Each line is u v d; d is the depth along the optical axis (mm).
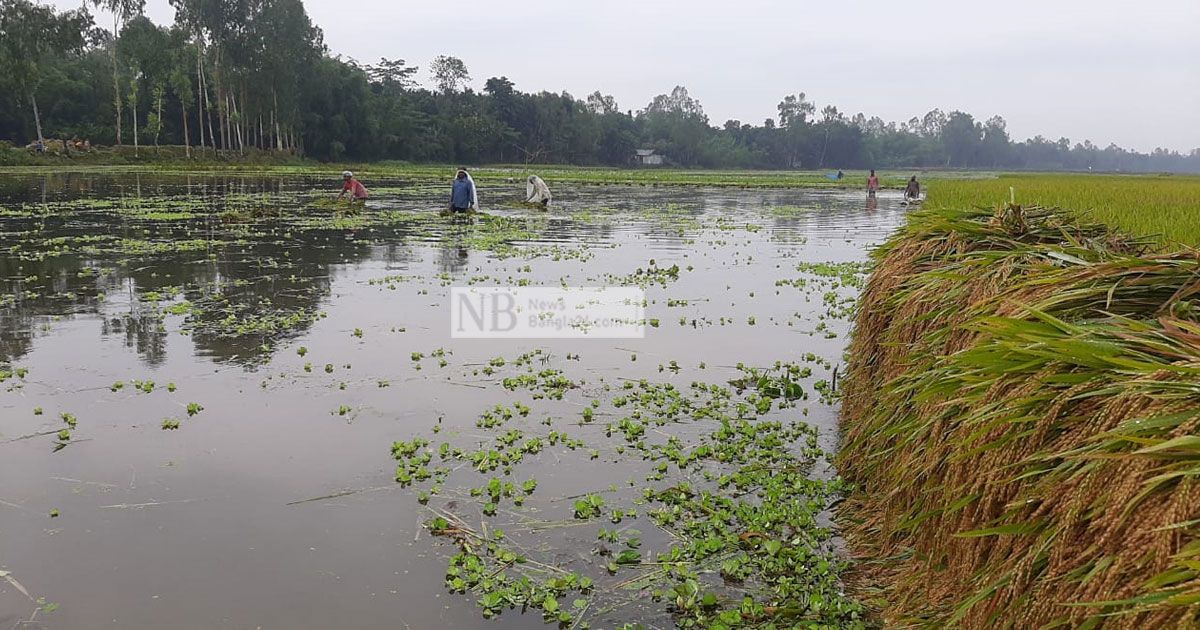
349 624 3373
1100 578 2041
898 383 4199
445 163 91500
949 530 3037
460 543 4055
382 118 83625
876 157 158750
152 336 7883
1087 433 2348
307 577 3713
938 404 3287
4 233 16188
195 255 13508
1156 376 2186
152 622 3342
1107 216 8297
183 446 5168
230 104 69188
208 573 3719
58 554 3854
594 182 51375
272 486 4633
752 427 5664
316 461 4992
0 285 10438
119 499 4426
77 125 65688
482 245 15461
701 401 6348
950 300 4055
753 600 3590
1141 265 3039
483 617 3463
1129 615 1902
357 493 4578
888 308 5004
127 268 12008
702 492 4676
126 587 3590
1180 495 1888
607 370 7141
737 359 7605
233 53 61469
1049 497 2311
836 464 5102
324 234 17062
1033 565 2355
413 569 3820
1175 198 12859
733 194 40875
